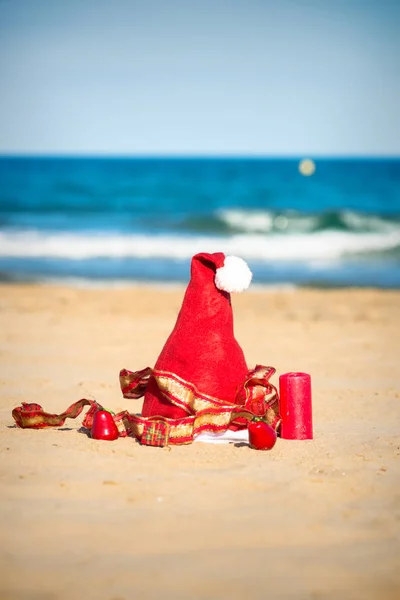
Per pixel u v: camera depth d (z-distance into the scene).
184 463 6.05
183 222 36.84
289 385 6.86
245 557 4.46
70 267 25.19
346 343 12.66
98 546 4.58
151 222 37.09
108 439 6.67
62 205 45.47
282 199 49.88
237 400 6.70
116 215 40.66
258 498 5.34
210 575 4.24
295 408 6.86
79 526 4.85
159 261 26.78
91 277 23.05
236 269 6.47
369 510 5.17
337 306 17.19
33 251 28.67
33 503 5.21
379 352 11.87
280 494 5.42
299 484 5.62
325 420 7.76
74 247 29.52
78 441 6.64
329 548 4.59
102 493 5.40
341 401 8.66
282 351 11.92
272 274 24.02
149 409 6.78
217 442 6.63
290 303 17.64
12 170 66.44
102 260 26.91
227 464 6.05
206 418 6.59
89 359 11.05
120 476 5.74
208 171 67.25
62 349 11.83
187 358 6.59
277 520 4.98
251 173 65.56
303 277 23.31
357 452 6.46
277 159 89.12
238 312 16.20
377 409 8.27
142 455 6.24
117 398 8.65
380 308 16.89
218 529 4.83
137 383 6.97
